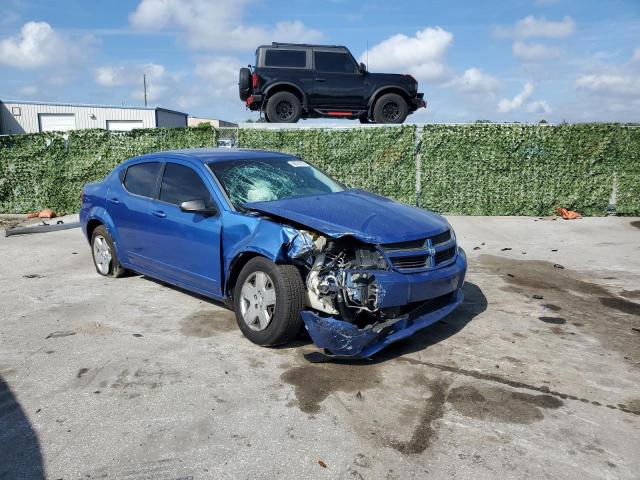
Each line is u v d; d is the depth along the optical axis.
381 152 12.60
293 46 13.34
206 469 2.98
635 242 9.49
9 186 13.16
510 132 12.29
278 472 2.96
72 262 7.93
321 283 4.23
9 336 4.94
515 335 5.01
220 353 4.53
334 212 4.67
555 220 11.99
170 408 3.63
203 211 4.95
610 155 12.25
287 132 12.70
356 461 3.06
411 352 4.58
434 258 4.57
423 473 2.96
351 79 13.43
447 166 12.53
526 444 3.23
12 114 37.16
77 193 13.26
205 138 13.05
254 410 3.60
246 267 4.64
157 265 5.84
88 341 4.80
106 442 3.24
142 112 38.59
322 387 3.93
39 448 3.18
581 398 3.80
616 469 3.00
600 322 5.40
